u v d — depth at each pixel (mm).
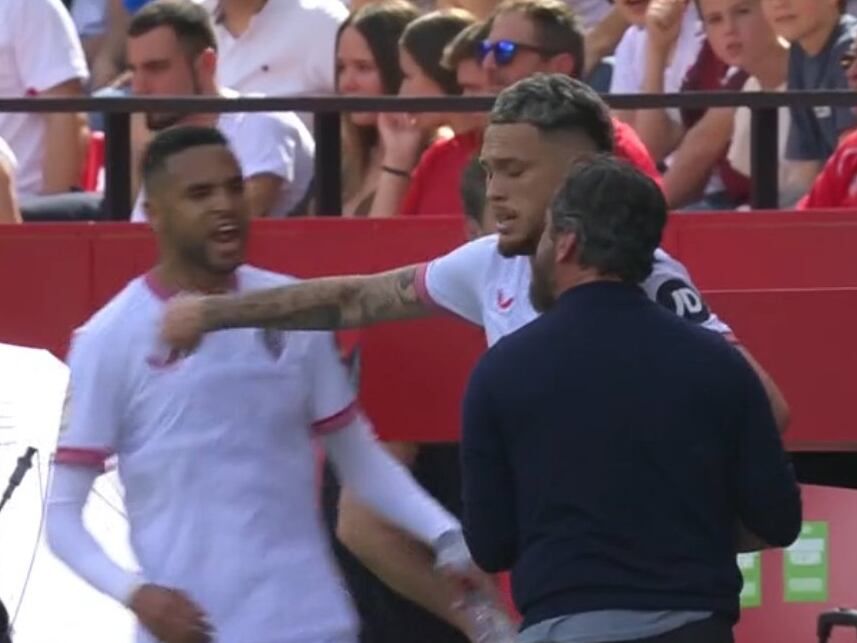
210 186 18234
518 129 16484
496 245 17438
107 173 25094
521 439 15344
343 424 18547
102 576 17578
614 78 29266
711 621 15109
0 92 30266
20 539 22062
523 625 15375
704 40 28312
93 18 33281
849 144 25000
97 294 23922
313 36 29500
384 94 26984
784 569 22844
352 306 17719
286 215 26594
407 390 23203
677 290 16562
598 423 15141
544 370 15289
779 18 27062
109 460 18891
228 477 17812
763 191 24922
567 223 15555
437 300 17734
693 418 15195
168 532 17781
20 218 26594
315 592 18047
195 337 17484
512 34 25125
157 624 17250
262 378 18000
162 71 27156
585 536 15078
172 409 17875
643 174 15680
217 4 29672
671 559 15078
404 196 25703
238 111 24297
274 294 17703
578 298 15500
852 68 26219
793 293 22875
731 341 16625
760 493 15383
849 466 23875
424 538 18688
